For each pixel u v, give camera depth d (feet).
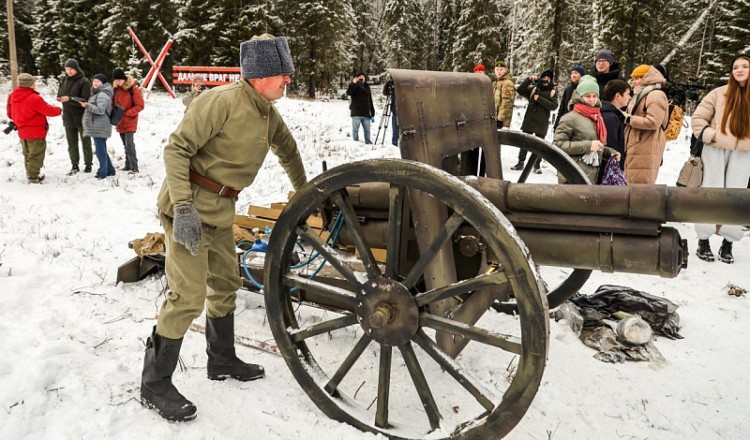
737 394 9.42
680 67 96.53
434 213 8.09
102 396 8.62
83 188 23.76
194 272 8.14
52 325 10.89
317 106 60.85
